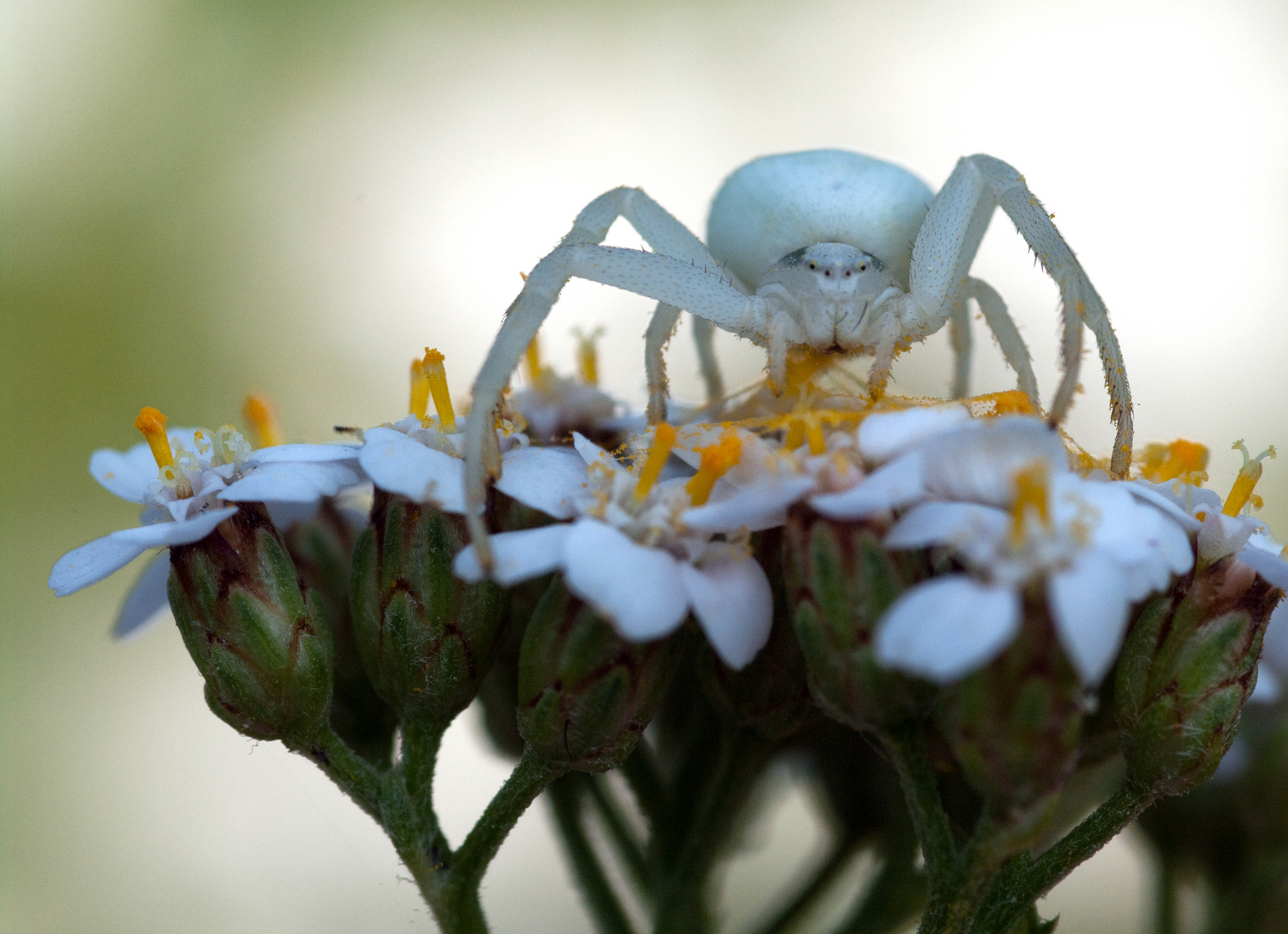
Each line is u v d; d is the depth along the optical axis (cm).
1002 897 7
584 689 7
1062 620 7
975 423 7
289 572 7
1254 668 7
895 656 7
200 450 8
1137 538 7
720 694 8
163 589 8
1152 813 8
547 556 7
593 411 8
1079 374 7
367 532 8
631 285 8
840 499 7
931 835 7
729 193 8
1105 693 7
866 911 8
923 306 8
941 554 7
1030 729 7
